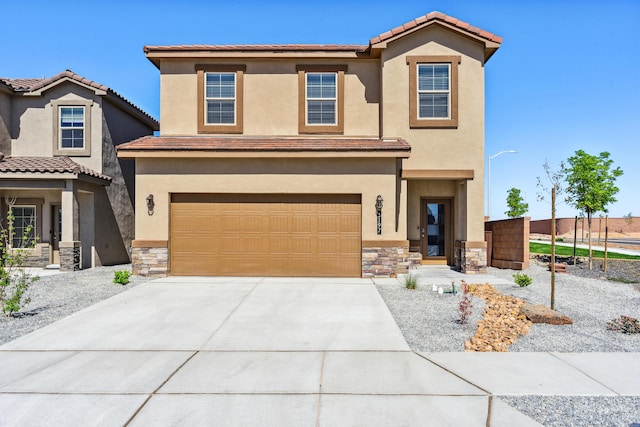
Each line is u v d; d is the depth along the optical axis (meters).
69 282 12.88
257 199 13.79
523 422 4.57
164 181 13.67
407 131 14.76
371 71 15.66
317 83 15.75
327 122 15.72
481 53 14.79
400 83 14.78
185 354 6.62
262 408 4.88
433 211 16.28
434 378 5.69
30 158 16.95
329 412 4.79
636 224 50.34
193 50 15.28
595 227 50.19
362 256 13.55
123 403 4.99
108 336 7.51
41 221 17.11
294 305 9.80
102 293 11.11
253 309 9.43
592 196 16.52
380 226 13.56
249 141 14.53
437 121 14.69
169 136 15.46
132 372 5.89
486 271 14.62
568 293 11.38
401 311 9.24
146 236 13.65
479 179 14.65
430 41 14.77
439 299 10.43
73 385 5.46
